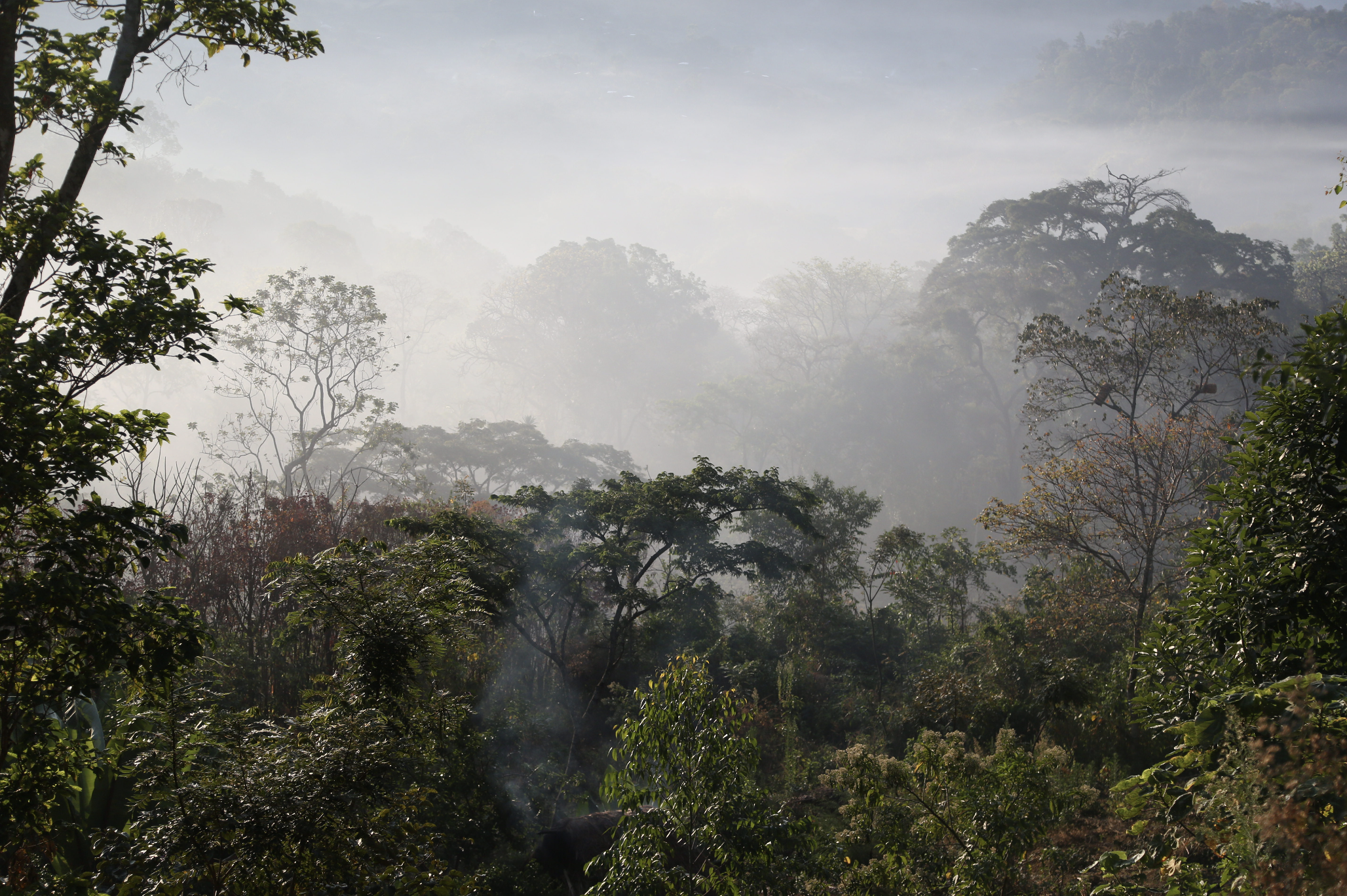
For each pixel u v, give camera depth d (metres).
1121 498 19.03
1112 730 14.30
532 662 20.56
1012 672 17.44
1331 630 5.27
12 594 4.73
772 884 7.50
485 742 12.56
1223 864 4.34
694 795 7.54
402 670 6.83
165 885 5.20
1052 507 19.94
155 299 5.82
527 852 11.46
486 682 15.73
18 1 5.97
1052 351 22.62
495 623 14.31
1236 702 4.22
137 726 5.92
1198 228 51.09
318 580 6.99
